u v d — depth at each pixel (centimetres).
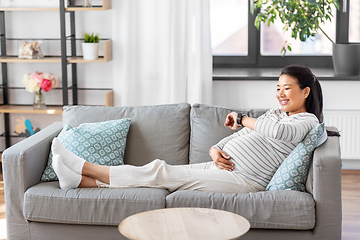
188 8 371
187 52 378
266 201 217
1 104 411
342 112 375
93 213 226
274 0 348
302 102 243
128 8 375
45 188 235
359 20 406
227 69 416
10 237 240
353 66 374
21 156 234
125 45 380
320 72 392
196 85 378
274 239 221
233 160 246
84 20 395
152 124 278
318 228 217
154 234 169
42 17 399
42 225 235
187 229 173
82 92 407
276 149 241
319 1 348
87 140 259
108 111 285
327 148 225
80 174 238
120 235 230
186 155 276
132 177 236
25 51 376
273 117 254
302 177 226
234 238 165
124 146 271
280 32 415
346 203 324
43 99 390
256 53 418
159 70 385
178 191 229
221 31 419
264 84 386
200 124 274
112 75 402
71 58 379
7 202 238
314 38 413
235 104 393
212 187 236
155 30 379
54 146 236
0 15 396
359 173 391
